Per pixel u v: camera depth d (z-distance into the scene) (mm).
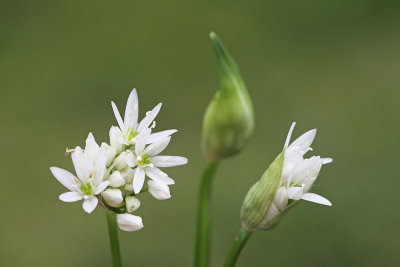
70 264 729
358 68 1062
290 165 359
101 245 743
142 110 969
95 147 361
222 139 331
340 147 895
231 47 1121
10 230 764
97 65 1063
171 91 1011
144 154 365
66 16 1164
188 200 786
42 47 1096
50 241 751
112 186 357
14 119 936
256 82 1034
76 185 360
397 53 1090
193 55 1101
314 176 362
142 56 1091
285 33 1147
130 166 359
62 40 1114
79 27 1145
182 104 976
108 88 1011
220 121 330
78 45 1106
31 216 782
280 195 352
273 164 353
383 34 1132
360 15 1168
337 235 750
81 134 909
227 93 329
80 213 781
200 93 1008
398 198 793
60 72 1041
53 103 972
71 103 974
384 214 777
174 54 1101
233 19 1177
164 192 361
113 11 1188
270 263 725
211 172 341
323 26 1153
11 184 828
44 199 805
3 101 973
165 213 769
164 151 857
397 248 742
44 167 852
